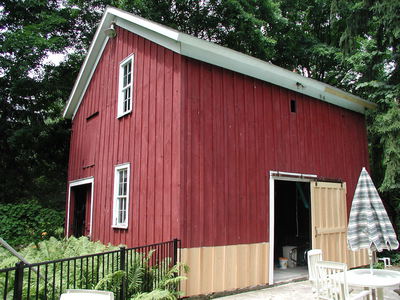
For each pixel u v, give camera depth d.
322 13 17.50
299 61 18.61
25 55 13.40
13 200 15.19
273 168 7.62
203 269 6.15
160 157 6.72
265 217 7.27
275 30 16.98
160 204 6.53
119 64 8.97
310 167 8.45
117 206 8.19
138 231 7.09
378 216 5.37
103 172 9.04
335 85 17.52
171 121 6.54
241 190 6.95
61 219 12.37
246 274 6.76
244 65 7.17
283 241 10.44
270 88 7.98
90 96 10.60
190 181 6.24
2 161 15.05
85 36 15.84
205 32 16.97
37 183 16.17
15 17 14.93
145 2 15.25
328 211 8.59
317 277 4.96
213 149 6.66
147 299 4.50
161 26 6.78
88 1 15.55
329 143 9.14
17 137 13.74
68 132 15.39
